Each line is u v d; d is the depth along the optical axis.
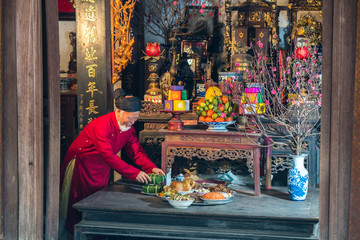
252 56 5.02
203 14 5.29
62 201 3.79
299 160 3.29
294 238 2.87
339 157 2.55
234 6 5.22
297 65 4.16
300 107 3.59
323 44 2.60
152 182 3.48
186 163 4.25
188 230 2.98
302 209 3.06
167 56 5.20
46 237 3.06
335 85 2.55
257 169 3.39
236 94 3.98
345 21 2.50
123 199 3.33
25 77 2.88
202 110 3.45
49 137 3.04
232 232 2.93
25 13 2.86
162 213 3.02
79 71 4.06
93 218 3.15
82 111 4.08
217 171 4.24
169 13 5.30
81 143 3.73
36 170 2.93
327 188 2.63
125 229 3.05
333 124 2.57
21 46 2.88
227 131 3.42
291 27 5.19
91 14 4.01
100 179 3.80
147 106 4.45
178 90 3.54
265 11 5.19
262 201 3.27
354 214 2.53
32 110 2.89
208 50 5.23
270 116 3.62
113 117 3.63
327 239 2.64
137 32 5.32
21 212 2.93
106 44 4.05
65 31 5.68
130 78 5.12
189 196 3.21
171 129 3.54
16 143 2.91
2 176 2.92
